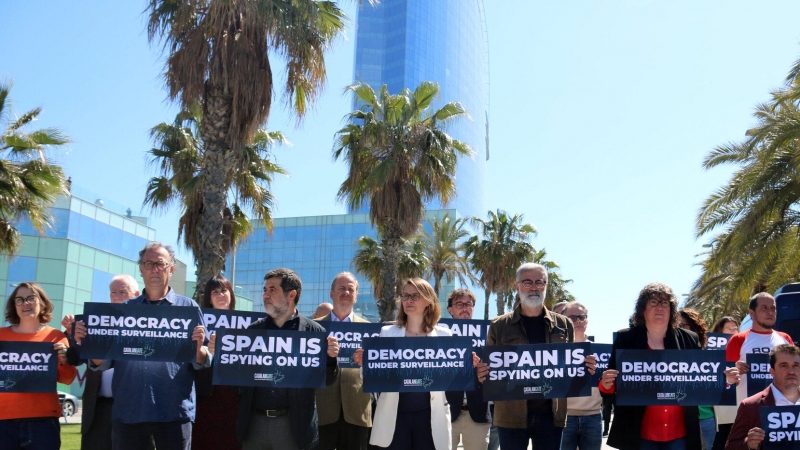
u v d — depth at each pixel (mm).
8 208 18078
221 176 14531
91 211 44469
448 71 145750
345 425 7848
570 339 6719
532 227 44031
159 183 22984
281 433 6184
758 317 7344
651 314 6336
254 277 90375
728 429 7961
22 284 6902
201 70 14148
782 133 15133
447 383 6250
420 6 140375
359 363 6270
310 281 88250
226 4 13820
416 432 6246
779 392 5977
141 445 6199
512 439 6383
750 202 16938
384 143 23703
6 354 6512
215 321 7738
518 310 6719
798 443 5758
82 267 42469
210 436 7309
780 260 17406
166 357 6215
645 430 6289
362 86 24297
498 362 6305
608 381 6211
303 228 89938
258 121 14711
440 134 23781
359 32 139750
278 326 6426
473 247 43531
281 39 14758
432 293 6543
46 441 6617
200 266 14375
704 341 8336
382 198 23500
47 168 18438
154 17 14680
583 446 7977
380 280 36312
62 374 6898
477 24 163250
